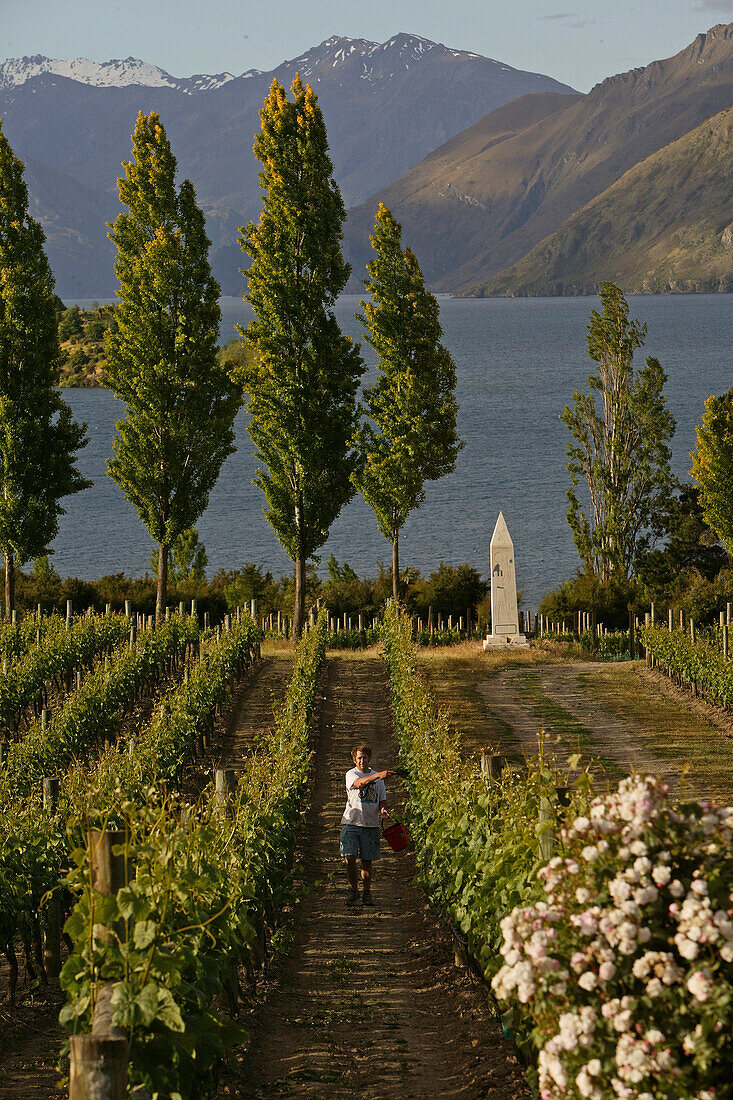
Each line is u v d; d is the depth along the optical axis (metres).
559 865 7.27
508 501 139.50
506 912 10.84
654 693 38.62
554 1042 6.59
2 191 45.59
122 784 19.52
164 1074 7.49
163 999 7.40
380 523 53.78
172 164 46.53
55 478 46.91
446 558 111.12
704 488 58.59
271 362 47.38
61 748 26.20
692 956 6.35
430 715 27.09
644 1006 6.54
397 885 20.41
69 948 15.32
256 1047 11.84
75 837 10.00
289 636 62.81
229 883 11.72
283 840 17.80
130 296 46.69
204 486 48.66
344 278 48.09
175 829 10.85
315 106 46.84
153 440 47.72
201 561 79.88
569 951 6.95
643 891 6.61
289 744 24.62
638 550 74.00
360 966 15.48
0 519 45.97
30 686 32.59
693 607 58.94
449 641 62.22
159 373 46.56
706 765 27.09
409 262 50.53
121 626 45.25
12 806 18.27
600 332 72.19
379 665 47.75
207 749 31.17
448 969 14.83
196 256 47.09
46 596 67.50
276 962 15.59
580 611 65.62
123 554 118.94
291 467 49.75
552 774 12.04
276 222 47.16
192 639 44.97
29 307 45.88
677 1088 6.22
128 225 46.91
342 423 48.62
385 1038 12.21
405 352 51.47
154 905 8.26
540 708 35.88
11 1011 13.02
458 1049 11.59
